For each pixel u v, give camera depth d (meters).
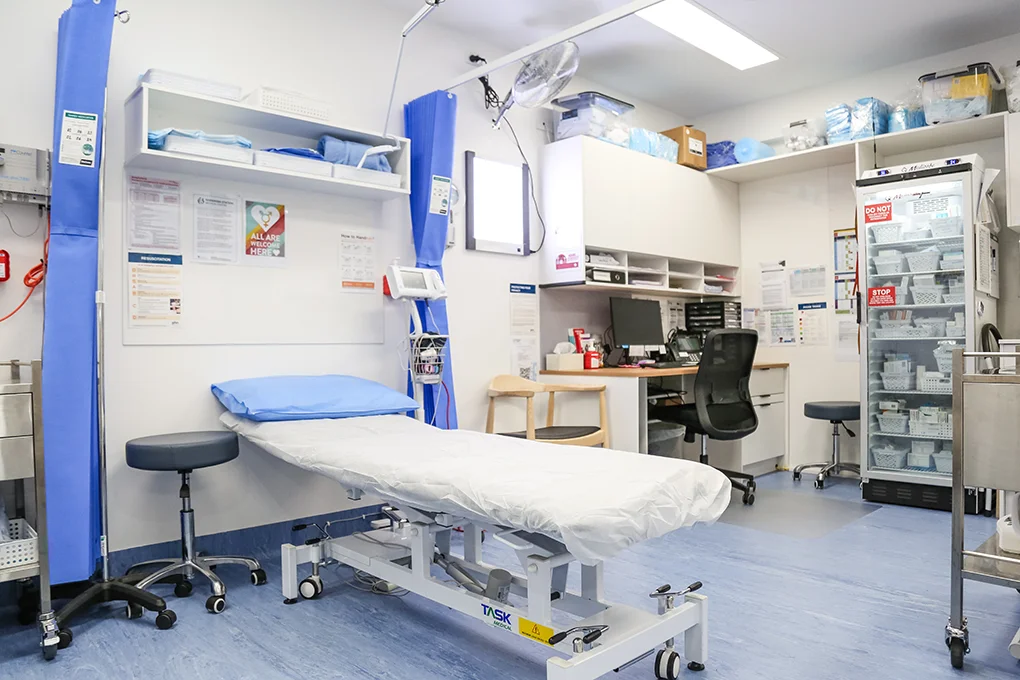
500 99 4.27
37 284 2.64
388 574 2.34
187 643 2.21
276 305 3.28
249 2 3.21
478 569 2.36
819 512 3.93
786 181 5.32
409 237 3.77
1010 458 1.93
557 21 3.93
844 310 5.04
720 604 2.51
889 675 1.96
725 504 1.91
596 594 2.05
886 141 4.41
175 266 2.98
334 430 2.69
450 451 2.25
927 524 3.65
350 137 3.41
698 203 5.14
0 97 2.57
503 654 2.12
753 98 5.27
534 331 4.43
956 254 3.96
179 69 3.00
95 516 2.70
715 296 5.51
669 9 3.80
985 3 3.79
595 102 4.37
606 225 4.37
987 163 4.35
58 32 2.65
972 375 1.99
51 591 2.57
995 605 2.48
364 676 1.98
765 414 5.04
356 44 3.59
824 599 2.55
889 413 4.32
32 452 2.18
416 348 3.42
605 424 4.00
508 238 4.27
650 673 1.99
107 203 2.81
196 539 3.04
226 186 3.13
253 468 3.21
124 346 2.85
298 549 2.58
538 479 1.80
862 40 4.25
